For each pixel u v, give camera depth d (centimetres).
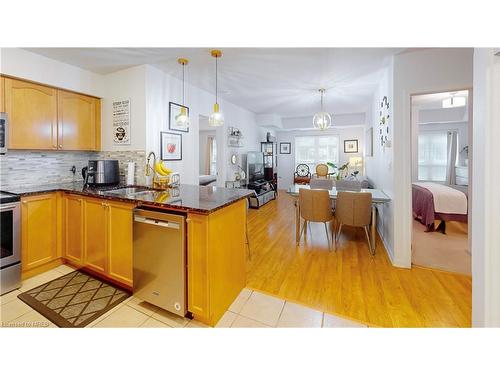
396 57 266
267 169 705
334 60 284
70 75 282
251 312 190
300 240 353
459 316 184
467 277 243
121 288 221
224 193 230
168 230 174
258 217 483
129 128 302
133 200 199
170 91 330
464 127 596
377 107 400
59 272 247
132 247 203
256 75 335
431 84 252
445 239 354
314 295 213
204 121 530
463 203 365
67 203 254
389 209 299
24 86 246
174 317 183
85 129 303
